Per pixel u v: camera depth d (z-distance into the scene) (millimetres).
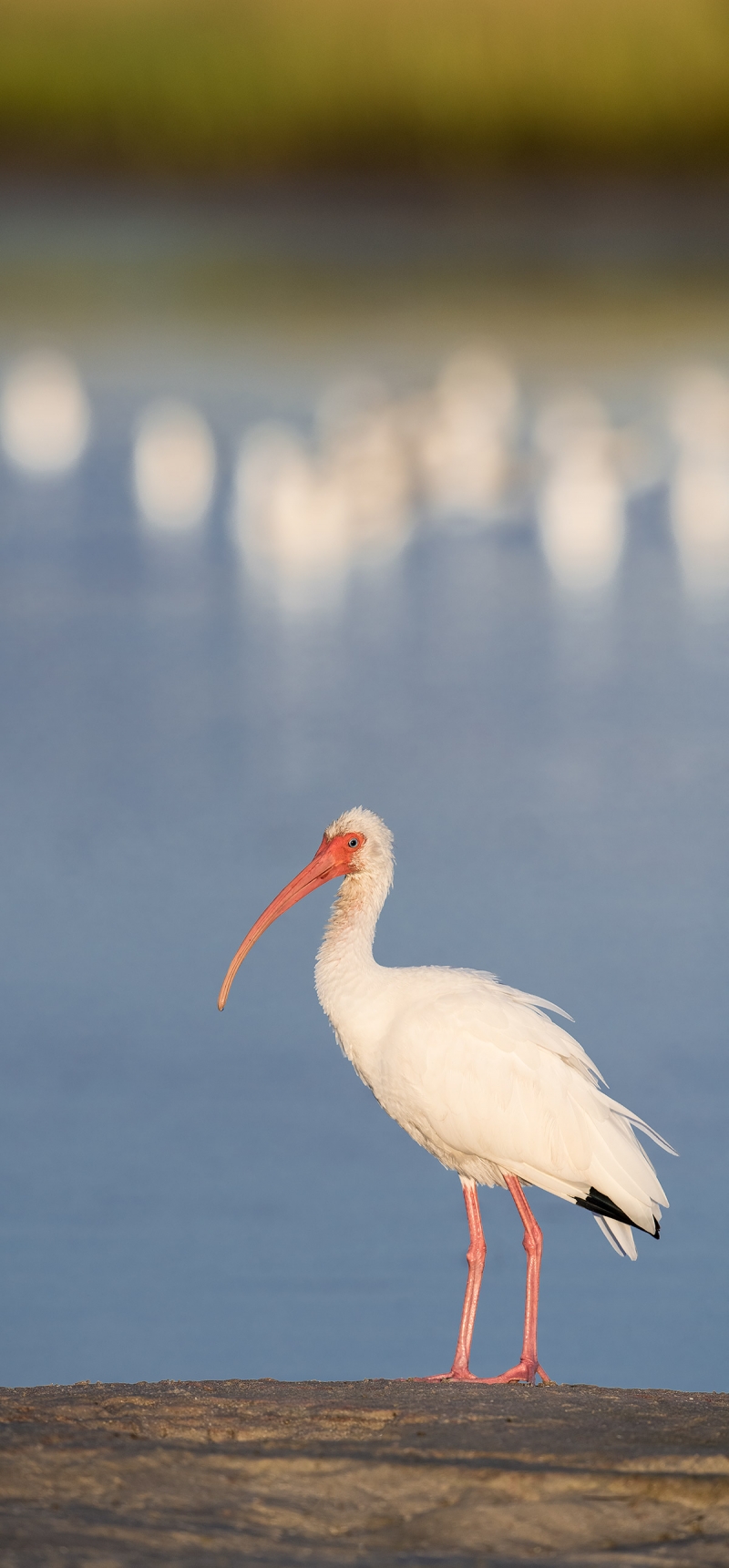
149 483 46812
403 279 79250
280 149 99938
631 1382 11289
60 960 19109
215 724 28797
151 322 69750
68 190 99938
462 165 99062
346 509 43375
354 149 99562
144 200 99375
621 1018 17562
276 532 42750
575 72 98875
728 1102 15516
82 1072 16250
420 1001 11258
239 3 105188
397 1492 7355
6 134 100125
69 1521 6867
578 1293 12680
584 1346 11852
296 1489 7355
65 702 30062
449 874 21938
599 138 98188
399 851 22766
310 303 73562
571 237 90688
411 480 48750
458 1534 6938
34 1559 6434
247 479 46375
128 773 26219
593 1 99250
